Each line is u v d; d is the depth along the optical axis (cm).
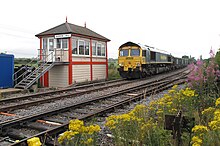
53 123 604
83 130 293
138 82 1862
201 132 288
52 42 1773
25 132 539
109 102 947
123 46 2253
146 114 490
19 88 1405
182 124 355
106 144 438
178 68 4962
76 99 1050
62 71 1702
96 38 1983
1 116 697
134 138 358
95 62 1991
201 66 748
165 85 1443
